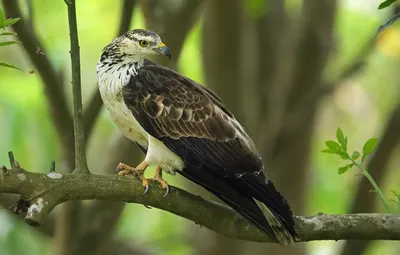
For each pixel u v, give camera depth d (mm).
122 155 11461
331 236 8070
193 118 8625
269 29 14430
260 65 14391
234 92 13703
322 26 14008
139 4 11617
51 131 14453
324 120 18953
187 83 8867
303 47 14031
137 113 8695
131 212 17109
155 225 17156
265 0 12812
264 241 8211
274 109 14172
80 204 11383
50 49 15078
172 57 11641
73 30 7586
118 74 8820
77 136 7633
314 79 14078
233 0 13289
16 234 14148
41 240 14578
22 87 14641
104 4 16641
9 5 10211
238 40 13547
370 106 18797
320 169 17438
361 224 8047
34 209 7195
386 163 13094
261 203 7996
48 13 15922
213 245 14367
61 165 11250
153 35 8812
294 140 13984
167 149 8609
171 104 8672
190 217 8148
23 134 14383
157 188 8016
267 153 13961
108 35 16734
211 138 8555
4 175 7242
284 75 14242
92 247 11586
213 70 13750
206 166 8484
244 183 8203
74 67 7652
